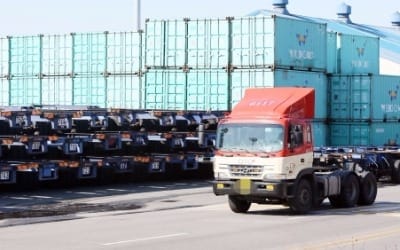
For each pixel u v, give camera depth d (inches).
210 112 1191.6
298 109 726.5
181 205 844.6
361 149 1158.3
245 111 729.6
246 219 688.4
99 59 1385.3
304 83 1288.1
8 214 752.3
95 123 1032.2
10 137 908.6
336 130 1396.4
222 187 717.3
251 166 705.0
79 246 510.9
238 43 1228.5
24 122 941.2
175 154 1132.5
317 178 753.6
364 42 1517.0
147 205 844.6
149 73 1300.4
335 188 772.6
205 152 1172.5
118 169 1048.2
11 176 903.1
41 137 940.6
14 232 603.2
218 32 1242.6
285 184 699.4
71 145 971.9
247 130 714.8
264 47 1207.6
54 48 1434.5
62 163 966.4
